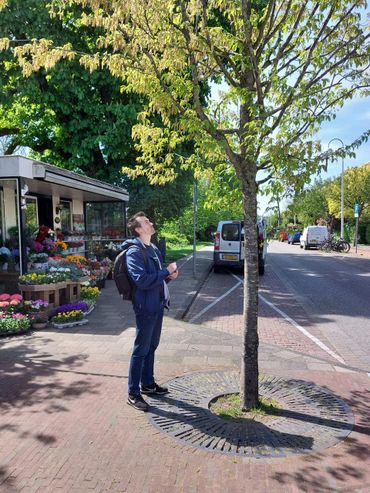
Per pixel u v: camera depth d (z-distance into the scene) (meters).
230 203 4.65
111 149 15.25
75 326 7.16
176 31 3.96
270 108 4.06
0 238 8.98
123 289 4.05
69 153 17.70
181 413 3.96
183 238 42.16
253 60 3.90
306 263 21.20
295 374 5.10
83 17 4.07
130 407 4.07
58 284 7.76
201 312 9.29
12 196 8.58
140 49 4.02
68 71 14.04
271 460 3.21
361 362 5.80
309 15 4.17
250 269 4.09
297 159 3.79
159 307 4.18
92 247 14.33
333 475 3.03
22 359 5.43
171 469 3.08
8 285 8.47
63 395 4.33
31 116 17.62
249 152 3.88
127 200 15.23
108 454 3.26
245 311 4.11
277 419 3.88
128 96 15.08
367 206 34.94
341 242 30.47
